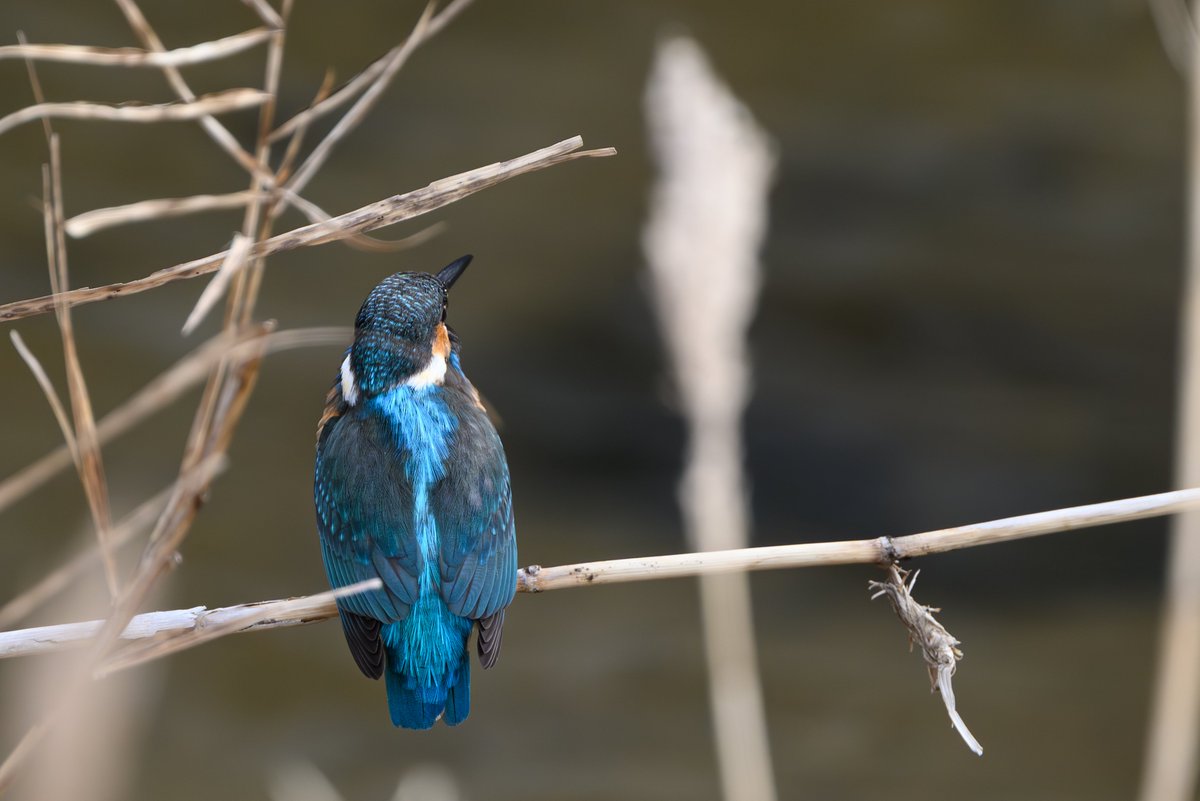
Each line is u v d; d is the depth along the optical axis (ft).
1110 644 43.21
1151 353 57.82
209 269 14.42
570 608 44.68
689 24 86.53
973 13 87.86
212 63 76.28
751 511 49.67
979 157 71.97
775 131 73.67
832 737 38.86
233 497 48.47
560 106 77.30
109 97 73.26
